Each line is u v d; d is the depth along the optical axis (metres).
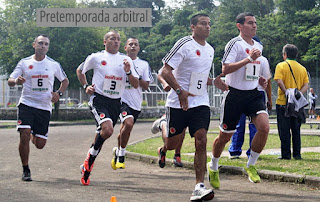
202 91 7.56
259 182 8.33
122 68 9.09
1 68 41.12
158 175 9.98
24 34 38.91
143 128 28.64
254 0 66.81
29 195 7.59
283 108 10.91
